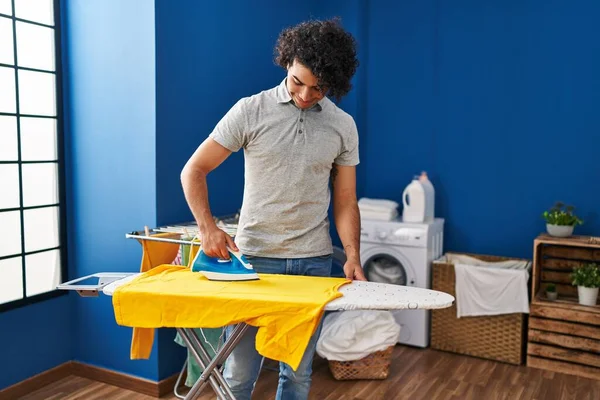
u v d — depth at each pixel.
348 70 1.85
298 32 1.81
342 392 3.05
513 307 3.44
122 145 2.93
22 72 2.86
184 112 3.01
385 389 3.10
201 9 3.09
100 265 3.06
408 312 3.76
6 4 2.76
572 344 3.34
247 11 3.43
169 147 2.93
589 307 3.33
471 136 3.95
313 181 1.97
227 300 1.71
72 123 3.06
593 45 3.55
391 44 4.15
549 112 3.71
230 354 2.02
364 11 4.17
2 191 2.79
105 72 2.94
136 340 2.05
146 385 2.95
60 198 3.06
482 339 3.57
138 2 2.83
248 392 2.06
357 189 4.29
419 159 4.13
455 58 3.96
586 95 3.59
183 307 1.75
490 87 3.86
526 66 3.75
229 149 1.97
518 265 3.70
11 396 2.84
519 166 3.82
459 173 4.01
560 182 3.71
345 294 1.75
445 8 3.96
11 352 2.85
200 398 2.88
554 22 3.64
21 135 2.87
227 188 3.42
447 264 3.63
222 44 3.26
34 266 2.97
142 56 2.84
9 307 2.82
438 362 3.51
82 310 3.12
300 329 1.66
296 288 1.80
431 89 4.05
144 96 2.85
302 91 1.83
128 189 2.94
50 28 2.98
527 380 3.25
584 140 3.62
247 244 2.01
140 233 2.66
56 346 3.08
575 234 3.69
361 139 4.27
